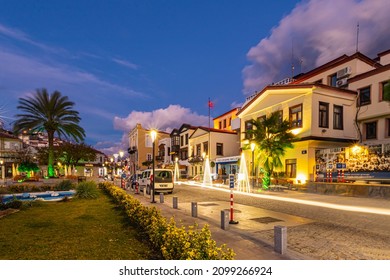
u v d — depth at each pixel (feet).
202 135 136.05
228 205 44.06
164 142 192.95
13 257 18.38
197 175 134.41
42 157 154.61
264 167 72.79
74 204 46.44
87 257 18.16
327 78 86.17
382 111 67.00
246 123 97.71
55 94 105.19
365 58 78.07
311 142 69.31
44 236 23.97
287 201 47.47
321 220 31.04
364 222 29.53
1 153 152.35
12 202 41.55
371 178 54.80
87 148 164.76
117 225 28.27
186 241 15.15
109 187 66.08
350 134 73.97
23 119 101.04
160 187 63.62
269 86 83.56
